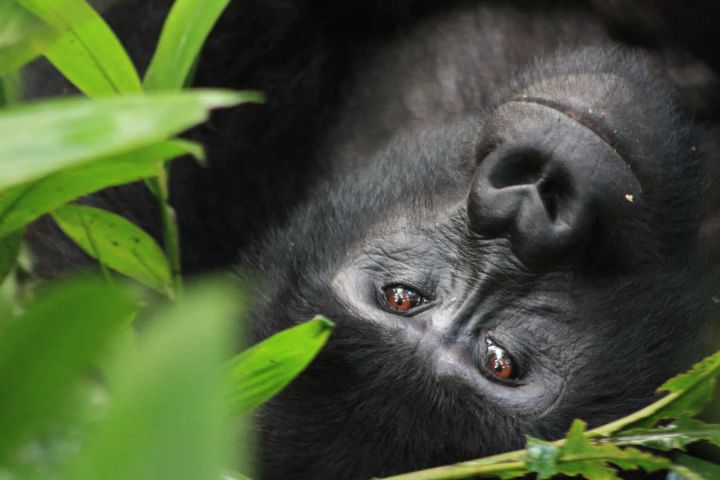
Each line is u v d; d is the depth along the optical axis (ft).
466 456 14.58
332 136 15.84
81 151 8.84
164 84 14.24
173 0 15.87
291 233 15.12
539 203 14.60
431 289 14.71
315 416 14.66
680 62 15.51
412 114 15.70
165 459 7.35
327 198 15.19
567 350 14.65
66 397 8.39
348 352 14.66
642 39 15.52
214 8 14.20
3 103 14.37
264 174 15.83
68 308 8.04
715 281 15.21
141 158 13.62
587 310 14.69
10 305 14.74
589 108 14.67
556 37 15.62
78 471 7.70
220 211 15.79
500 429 14.57
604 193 14.60
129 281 15.17
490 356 14.62
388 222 14.87
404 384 14.61
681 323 14.83
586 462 13.98
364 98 15.83
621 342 14.70
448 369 14.60
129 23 15.87
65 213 14.25
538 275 14.64
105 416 7.76
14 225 13.78
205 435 7.39
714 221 15.31
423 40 15.80
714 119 15.53
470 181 14.82
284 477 14.69
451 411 14.58
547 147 14.61
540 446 13.99
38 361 8.18
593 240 14.67
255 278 15.06
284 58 15.84
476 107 15.49
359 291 14.75
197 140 15.78
